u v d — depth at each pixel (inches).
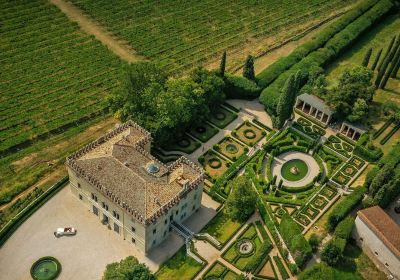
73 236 5216.5
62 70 7495.1
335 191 5880.9
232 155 6279.5
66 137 6407.5
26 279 4835.1
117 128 5703.7
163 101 5979.3
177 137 6279.5
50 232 5231.3
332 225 5334.6
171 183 5162.4
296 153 6392.7
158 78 6309.1
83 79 7367.1
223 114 6875.0
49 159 6092.5
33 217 5349.4
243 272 4997.5
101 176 5098.4
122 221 5044.3
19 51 7751.0
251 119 6850.4
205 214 5565.9
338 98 6628.9
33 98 6943.9
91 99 7032.5
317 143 6496.1
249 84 7037.4
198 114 6432.1
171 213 5098.4
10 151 6190.9
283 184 5959.6
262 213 5472.4
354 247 5270.7
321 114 6830.7
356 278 4933.6
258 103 7130.9
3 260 4953.3
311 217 5521.7
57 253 5054.1
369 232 5064.0
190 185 5177.2
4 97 6904.5
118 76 7475.4
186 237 5255.9
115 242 5211.6
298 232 5098.4
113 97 6186.0
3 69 7377.0
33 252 5044.3
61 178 5836.6
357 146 6392.7
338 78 7229.3
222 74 6943.9
